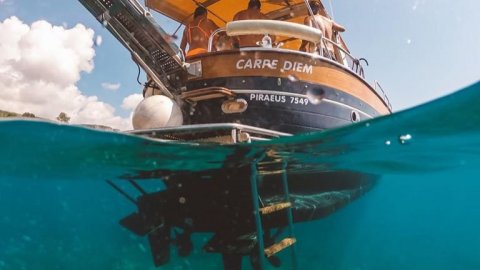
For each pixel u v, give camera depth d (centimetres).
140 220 604
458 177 977
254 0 660
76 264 1590
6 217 1316
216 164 539
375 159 654
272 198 622
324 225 1398
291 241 589
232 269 529
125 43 443
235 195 540
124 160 553
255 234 510
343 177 794
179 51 470
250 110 478
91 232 1418
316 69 521
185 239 585
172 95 486
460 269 1872
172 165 555
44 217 1272
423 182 1071
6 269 1588
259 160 525
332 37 705
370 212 1809
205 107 493
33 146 525
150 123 420
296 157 534
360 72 770
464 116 409
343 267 1967
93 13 412
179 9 805
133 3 398
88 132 419
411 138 507
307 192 702
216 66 493
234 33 474
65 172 724
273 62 493
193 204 559
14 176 795
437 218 1998
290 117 487
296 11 802
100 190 893
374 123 415
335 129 411
